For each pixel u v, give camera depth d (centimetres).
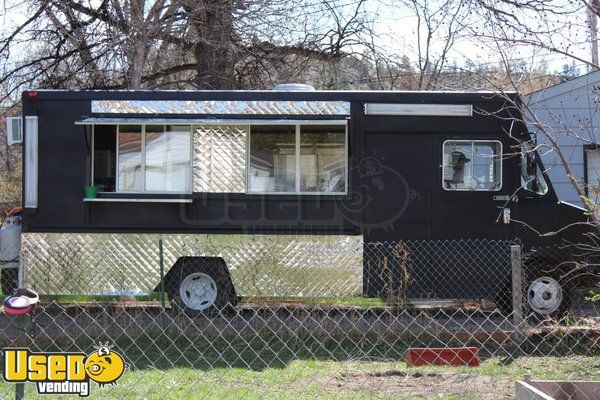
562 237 930
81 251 932
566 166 821
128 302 936
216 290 933
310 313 855
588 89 1189
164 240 933
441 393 617
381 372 679
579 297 986
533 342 777
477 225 938
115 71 1560
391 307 887
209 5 1569
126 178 940
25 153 932
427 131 939
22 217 932
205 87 1633
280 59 1742
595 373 681
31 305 462
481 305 939
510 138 938
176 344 792
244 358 741
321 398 599
